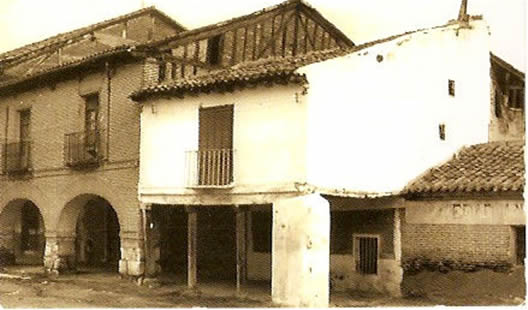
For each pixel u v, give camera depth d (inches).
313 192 620.4
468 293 645.9
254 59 897.5
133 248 765.9
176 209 818.8
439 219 669.9
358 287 717.9
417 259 681.0
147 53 775.1
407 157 713.0
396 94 709.3
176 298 659.4
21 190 924.0
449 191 657.0
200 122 701.3
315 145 626.5
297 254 601.3
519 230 630.5
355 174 663.1
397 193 695.7
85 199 859.4
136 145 772.0
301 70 618.5
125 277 769.6
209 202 685.9
